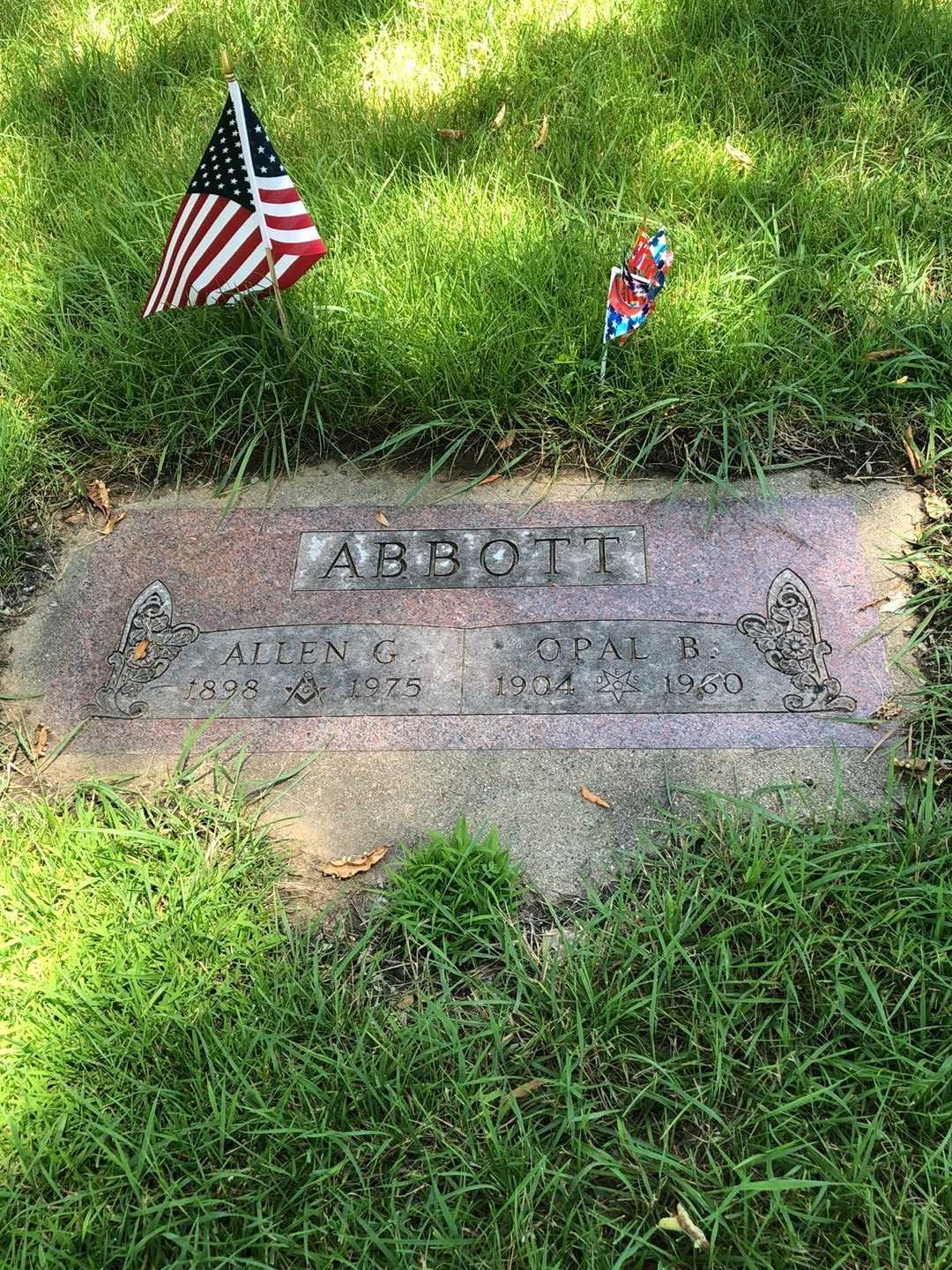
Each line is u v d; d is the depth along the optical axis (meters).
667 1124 1.04
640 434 1.60
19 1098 1.09
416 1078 1.09
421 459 1.62
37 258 1.84
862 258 1.73
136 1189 1.02
